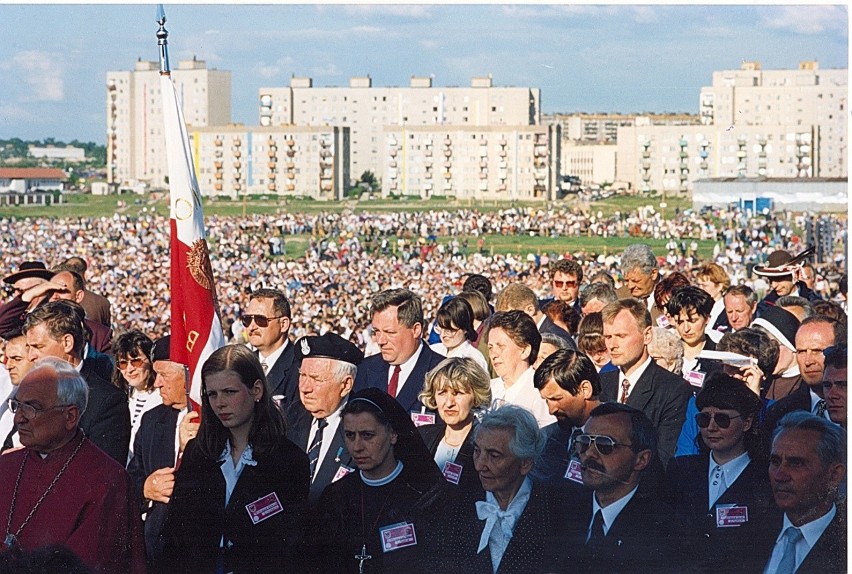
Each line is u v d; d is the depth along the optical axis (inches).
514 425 246.7
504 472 247.9
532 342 283.0
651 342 287.0
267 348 304.5
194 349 273.1
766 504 257.4
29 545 229.9
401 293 299.3
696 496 261.0
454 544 248.8
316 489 269.1
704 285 402.3
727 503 258.1
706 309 318.3
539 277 911.7
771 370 299.7
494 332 283.3
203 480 249.1
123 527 235.5
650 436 251.4
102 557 231.6
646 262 390.0
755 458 260.1
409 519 248.7
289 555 248.1
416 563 247.8
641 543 250.1
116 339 298.0
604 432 249.6
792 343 316.8
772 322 319.9
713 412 259.1
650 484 252.1
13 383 277.3
